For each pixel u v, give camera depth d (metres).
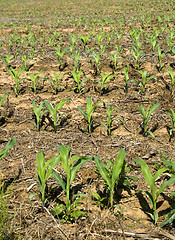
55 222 2.28
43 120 4.13
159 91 4.74
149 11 13.02
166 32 8.52
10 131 3.87
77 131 3.85
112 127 3.93
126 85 4.75
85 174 2.88
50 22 12.31
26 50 7.42
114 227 2.23
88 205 2.47
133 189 2.67
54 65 6.13
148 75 5.29
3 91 5.12
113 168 2.29
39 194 2.44
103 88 4.98
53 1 26.44
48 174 2.32
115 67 5.54
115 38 7.96
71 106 4.45
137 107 4.36
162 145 3.43
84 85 5.14
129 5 17.42
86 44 7.69
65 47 7.53
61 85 5.21
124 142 3.51
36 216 2.35
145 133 3.66
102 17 12.73
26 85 5.26
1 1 29.81
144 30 9.04
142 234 2.12
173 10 13.14
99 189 2.65
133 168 2.99
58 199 2.57
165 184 2.19
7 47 7.93
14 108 4.47
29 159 3.18
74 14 14.34
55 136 3.70
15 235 2.12
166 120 3.98
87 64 5.98
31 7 21.45
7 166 3.06
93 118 4.12
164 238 2.08
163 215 2.33
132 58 6.18
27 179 2.84
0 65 6.30
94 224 2.25
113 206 2.41
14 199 2.56
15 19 14.36
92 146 3.44
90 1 22.89
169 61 5.89
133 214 2.37
